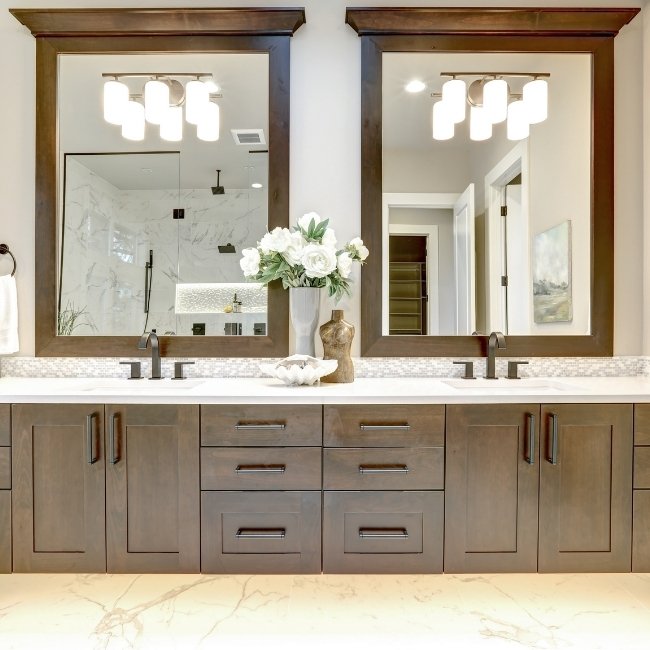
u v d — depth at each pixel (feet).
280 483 4.96
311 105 6.55
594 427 5.03
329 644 4.12
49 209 6.51
